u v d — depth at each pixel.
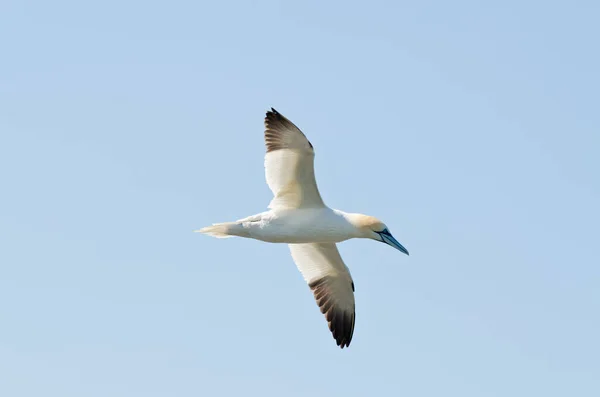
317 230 20.66
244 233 20.72
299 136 19.52
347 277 22.77
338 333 23.00
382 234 21.12
